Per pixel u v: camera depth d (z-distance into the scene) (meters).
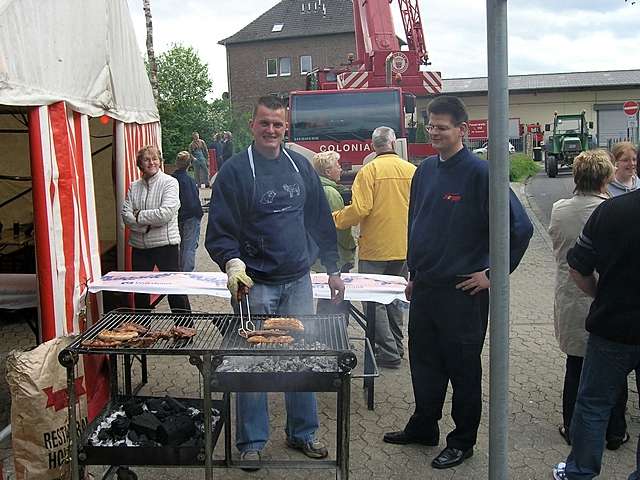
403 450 4.06
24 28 3.69
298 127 12.18
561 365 5.50
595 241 3.08
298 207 3.70
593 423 3.20
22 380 3.36
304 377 3.00
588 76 50.88
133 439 3.12
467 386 3.75
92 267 4.68
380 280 4.64
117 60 5.85
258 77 48.88
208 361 2.90
